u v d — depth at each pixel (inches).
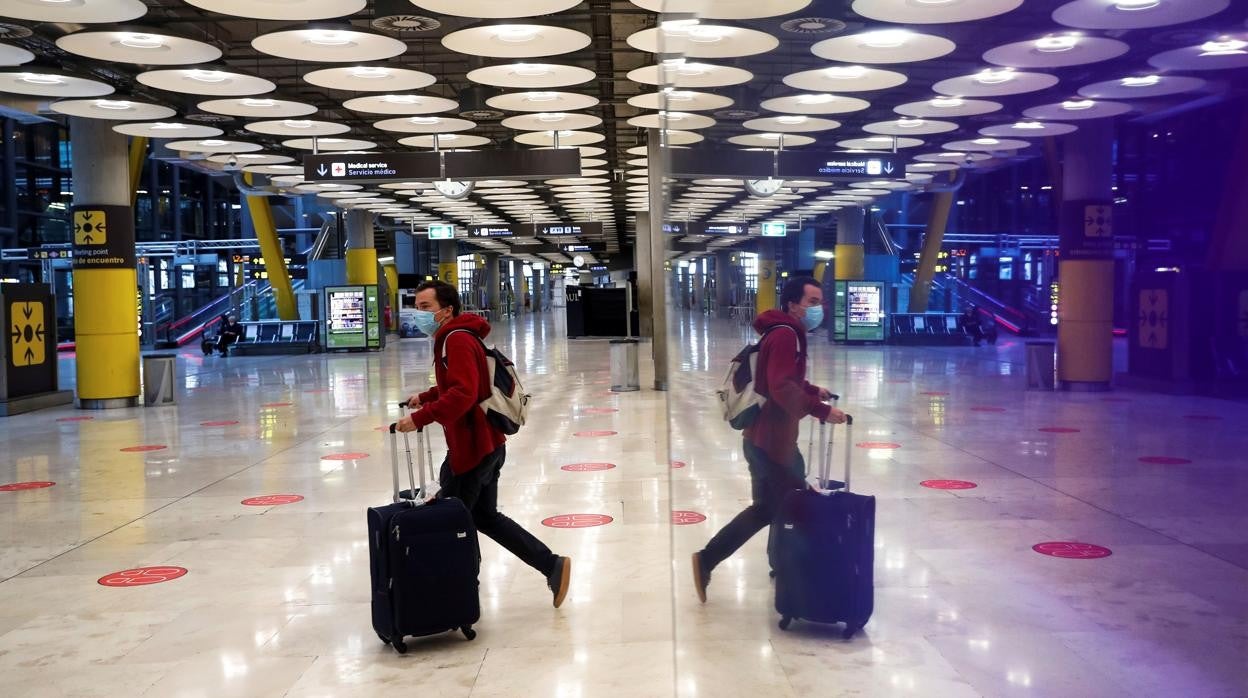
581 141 749.9
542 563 204.7
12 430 538.3
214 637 192.2
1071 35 351.9
